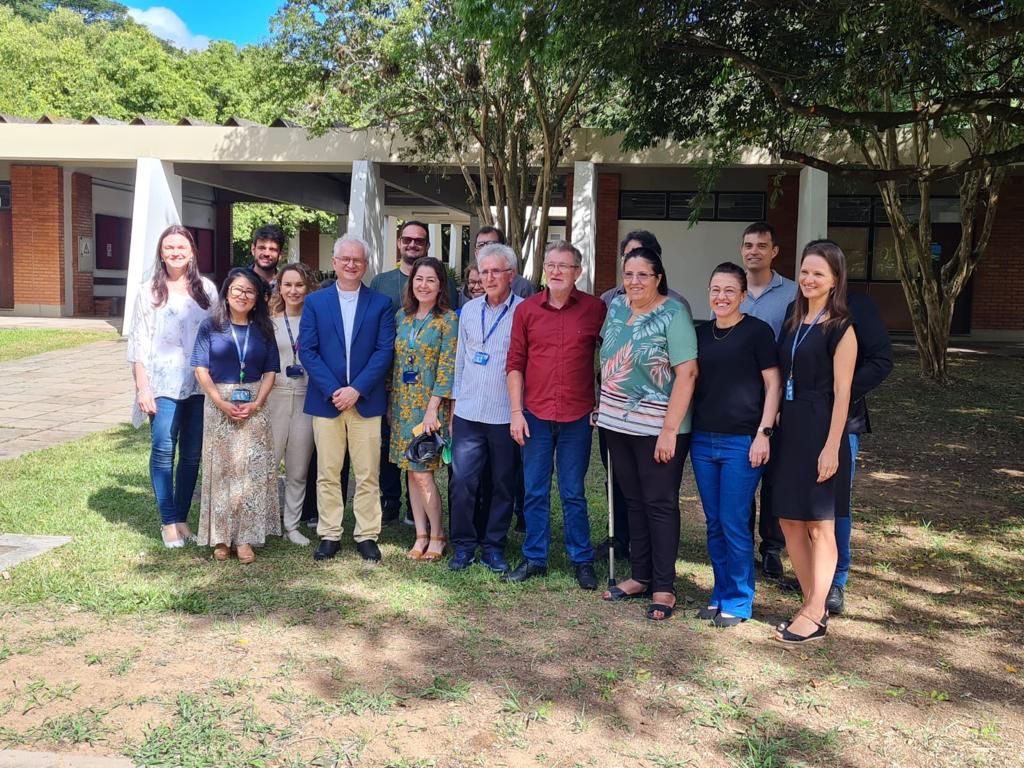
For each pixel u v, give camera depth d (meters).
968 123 11.31
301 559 5.25
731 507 4.34
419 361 5.23
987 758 3.23
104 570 4.95
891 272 17.00
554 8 6.43
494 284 4.95
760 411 4.30
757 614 4.57
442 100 11.39
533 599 4.69
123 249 21.52
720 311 4.27
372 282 6.13
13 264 18.75
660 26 6.86
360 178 14.45
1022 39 7.10
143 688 3.64
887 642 4.23
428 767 3.12
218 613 4.42
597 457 8.23
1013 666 3.97
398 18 10.59
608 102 11.07
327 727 3.36
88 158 15.43
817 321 4.11
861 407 4.51
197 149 15.01
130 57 25.39
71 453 7.79
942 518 6.38
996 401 10.84
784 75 7.35
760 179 16.31
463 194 19.14
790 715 3.53
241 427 5.11
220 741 3.24
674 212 16.66
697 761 3.20
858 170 7.70
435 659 3.95
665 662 3.96
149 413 5.28
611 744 3.30
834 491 4.15
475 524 5.62
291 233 29.09
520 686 3.71
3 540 5.40
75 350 14.41
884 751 3.28
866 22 6.28
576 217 13.34
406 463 5.16
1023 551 5.63
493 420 5.01
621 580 4.98
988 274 16.50
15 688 3.61
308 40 11.34
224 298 5.05
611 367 4.52
